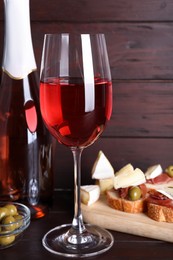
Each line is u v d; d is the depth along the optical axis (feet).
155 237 2.48
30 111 2.72
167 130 3.28
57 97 2.11
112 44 3.17
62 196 3.16
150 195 2.68
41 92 2.21
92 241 2.44
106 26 3.14
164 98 3.24
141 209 2.67
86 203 2.77
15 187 2.77
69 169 3.35
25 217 2.41
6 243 2.34
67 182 3.37
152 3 3.10
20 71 2.71
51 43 2.16
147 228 2.49
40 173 2.78
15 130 2.73
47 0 3.13
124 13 3.12
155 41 3.15
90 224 2.67
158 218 2.53
